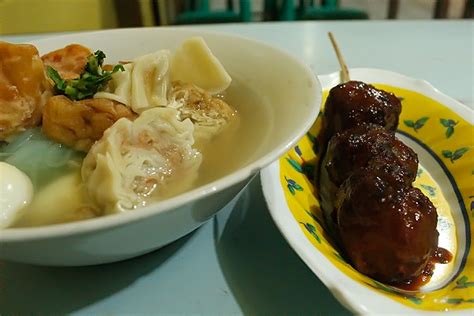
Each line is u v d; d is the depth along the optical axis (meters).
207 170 0.81
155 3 2.58
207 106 0.95
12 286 0.75
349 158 0.93
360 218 0.78
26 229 0.53
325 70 1.47
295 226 0.78
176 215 0.61
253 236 0.86
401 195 0.78
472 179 0.98
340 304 0.71
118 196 0.72
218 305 0.73
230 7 2.62
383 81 1.24
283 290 0.75
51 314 0.71
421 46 1.62
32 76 0.83
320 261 0.72
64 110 0.81
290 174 0.98
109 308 0.72
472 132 1.06
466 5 2.53
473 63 1.51
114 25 2.54
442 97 1.18
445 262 0.85
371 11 3.14
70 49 0.99
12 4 2.24
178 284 0.76
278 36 1.68
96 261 0.68
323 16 2.45
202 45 0.99
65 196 0.77
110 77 0.87
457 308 0.68
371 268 0.78
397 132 1.18
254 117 0.90
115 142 0.76
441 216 0.96
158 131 0.82
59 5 2.30
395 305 0.66
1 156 0.84
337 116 1.06
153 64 0.92
